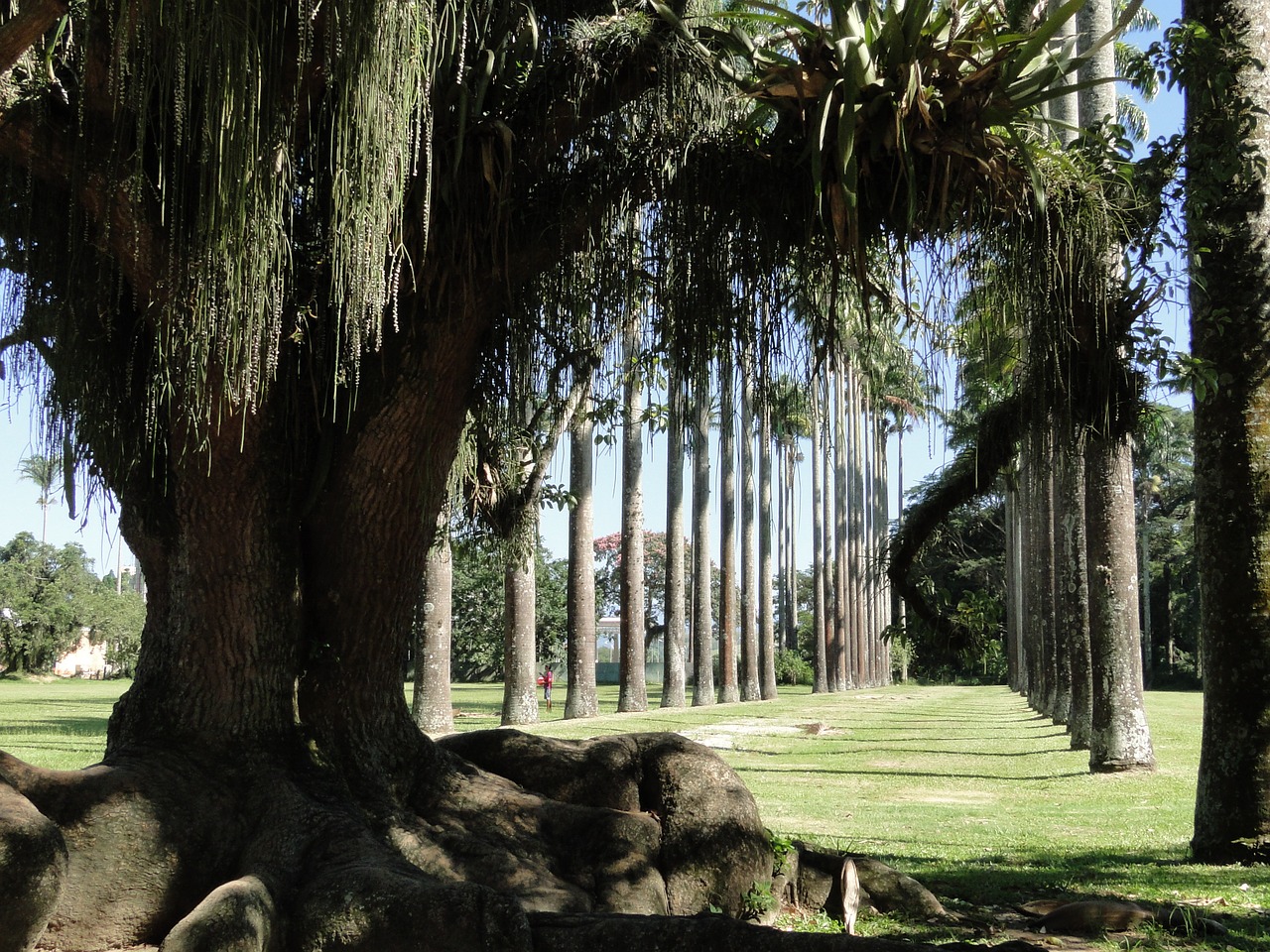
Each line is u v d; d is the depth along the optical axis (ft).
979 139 21.01
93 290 21.07
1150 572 246.88
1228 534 32.60
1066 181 23.03
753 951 16.05
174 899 19.27
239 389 19.47
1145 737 60.59
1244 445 32.53
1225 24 33.22
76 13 17.93
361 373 21.97
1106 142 23.62
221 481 21.27
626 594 118.21
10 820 16.20
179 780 20.21
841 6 20.02
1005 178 21.99
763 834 23.81
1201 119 28.37
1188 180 27.61
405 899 17.26
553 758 24.58
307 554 22.89
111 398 21.88
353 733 22.57
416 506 22.70
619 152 22.41
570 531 104.47
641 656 118.32
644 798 24.03
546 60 22.44
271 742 21.44
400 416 21.91
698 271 22.62
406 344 21.86
